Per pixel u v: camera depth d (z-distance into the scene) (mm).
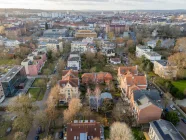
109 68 140125
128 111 82812
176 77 122812
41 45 183375
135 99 82250
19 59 152625
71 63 135250
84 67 142875
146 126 74562
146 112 73938
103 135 68750
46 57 164750
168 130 63875
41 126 74375
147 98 78188
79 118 77562
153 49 183000
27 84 116938
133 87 89125
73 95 93562
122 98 97250
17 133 65438
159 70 128750
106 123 76250
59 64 136625
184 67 130875
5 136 70062
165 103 92312
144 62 142750
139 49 170625
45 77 127750
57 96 90500
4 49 180375
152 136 66625
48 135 70062
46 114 75438
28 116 72812
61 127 75125
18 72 111125
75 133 61375
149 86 113812
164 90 108625
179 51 171000
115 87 109750
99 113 83750
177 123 77375
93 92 98312
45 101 95750
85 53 166375
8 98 99562
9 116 81812
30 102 80500
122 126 66250
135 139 67500
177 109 89750
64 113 75812
